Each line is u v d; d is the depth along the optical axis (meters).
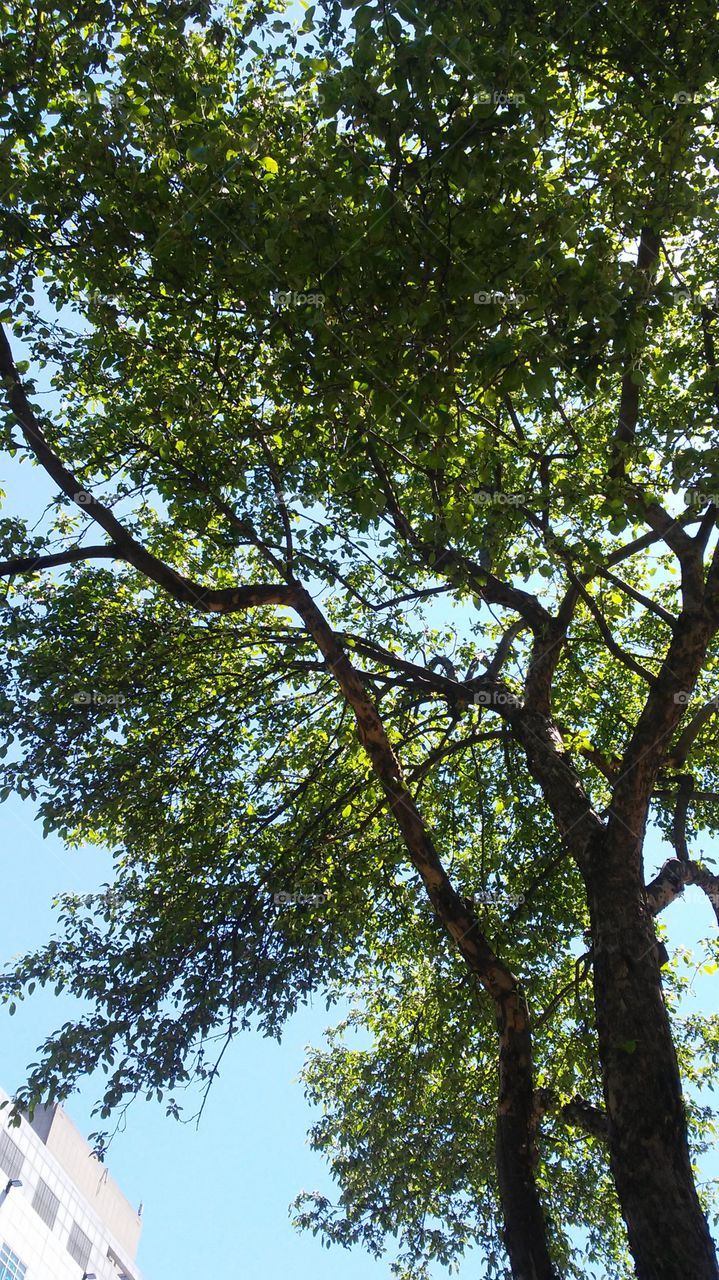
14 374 10.49
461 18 7.91
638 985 8.62
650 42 9.48
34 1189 55.81
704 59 8.84
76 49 9.52
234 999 11.35
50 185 9.44
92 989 11.10
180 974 11.46
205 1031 11.07
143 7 9.70
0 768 11.79
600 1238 13.36
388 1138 13.27
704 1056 14.34
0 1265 49.56
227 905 12.01
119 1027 10.77
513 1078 9.58
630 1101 8.05
